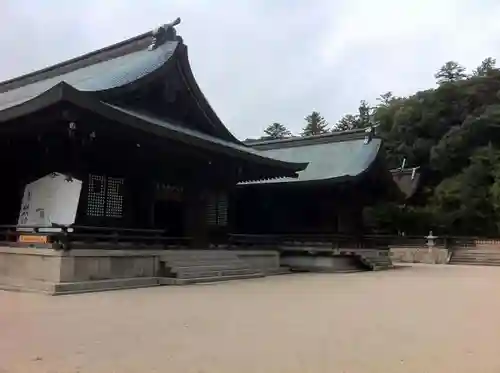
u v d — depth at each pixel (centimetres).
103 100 1683
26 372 476
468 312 970
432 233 4297
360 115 8850
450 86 6272
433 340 677
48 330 695
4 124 1356
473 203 4706
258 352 580
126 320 790
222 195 2298
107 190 1639
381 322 825
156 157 1756
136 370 489
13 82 2667
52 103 1195
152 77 1864
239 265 1844
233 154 1836
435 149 5647
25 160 1588
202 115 2186
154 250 1553
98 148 1552
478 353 599
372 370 509
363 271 2475
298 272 2261
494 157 5019
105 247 1396
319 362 538
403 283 1669
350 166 2977
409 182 5231
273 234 3000
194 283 1502
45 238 1302
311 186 2816
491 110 5566
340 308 991
